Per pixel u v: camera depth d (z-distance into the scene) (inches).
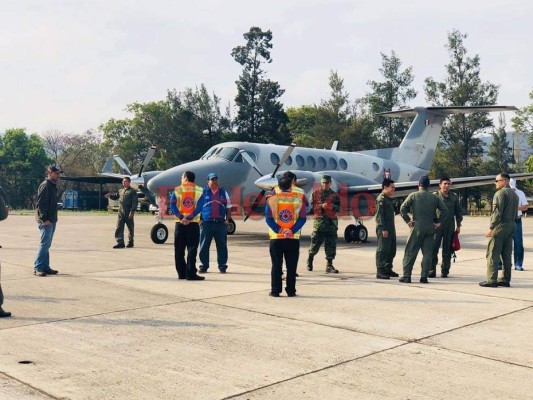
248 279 362.3
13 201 2620.6
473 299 299.3
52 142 2977.4
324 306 277.1
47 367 177.5
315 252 405.4
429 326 236.5
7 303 277.4
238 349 199.8
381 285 344.8
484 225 1095.0
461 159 2213.3
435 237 381.7
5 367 176.9
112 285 332.8
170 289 321.7
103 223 1036.5
